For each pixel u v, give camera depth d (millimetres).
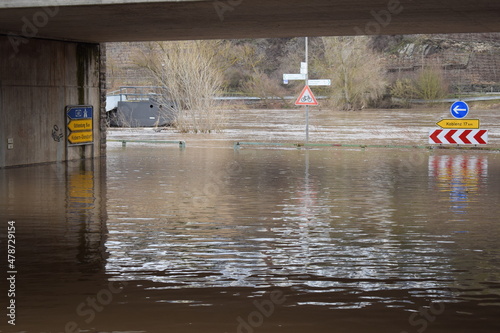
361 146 30906
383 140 36625
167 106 43750
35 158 24062
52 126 24719
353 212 14773
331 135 40656
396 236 12445
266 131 44125
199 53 43000
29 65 23516
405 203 15891
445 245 11750
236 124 52250
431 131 29797
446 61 93750
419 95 81000
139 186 18641
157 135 39750
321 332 7797
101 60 27031
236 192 17562
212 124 42219
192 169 22688
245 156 27297
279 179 20109
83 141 26156
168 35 23188
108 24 19531
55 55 24719
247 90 84062
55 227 13195
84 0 15250
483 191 17672
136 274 10023
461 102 29266
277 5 15617
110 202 16016
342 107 77188
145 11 16531
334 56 77375
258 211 14898
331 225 13414
